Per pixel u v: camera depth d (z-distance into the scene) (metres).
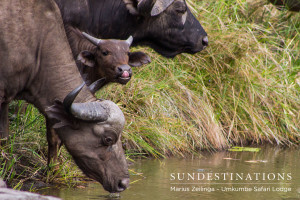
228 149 28.56
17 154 21.53
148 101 27.69
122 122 17.36
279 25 38.31
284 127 32.16
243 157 26.69
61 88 17.92
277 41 36.78
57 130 17.69
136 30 23.52
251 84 31.34
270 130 30.86
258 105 31.98
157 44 24.39
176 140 27.08
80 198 18.28
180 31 23.86
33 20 17.72
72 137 17.38
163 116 27.56
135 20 23.17
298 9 35.91
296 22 38.50
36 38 17.75
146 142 26.72
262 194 19.72
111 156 17.56
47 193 18.86
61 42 18.16
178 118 28.30
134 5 22.81
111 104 17.34
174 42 24.06
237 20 34.09
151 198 18.53
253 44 32.62
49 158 20.75
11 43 17.36
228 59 31.73
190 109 28.70
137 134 26.31
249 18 37.00
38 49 17.84
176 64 30.73
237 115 30.45
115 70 19.75
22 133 22.42
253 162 25.52
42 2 18.02
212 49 31.42
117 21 23.08
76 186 20.05
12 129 22.89
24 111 24.05
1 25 17.28
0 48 17.30
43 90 18.06
